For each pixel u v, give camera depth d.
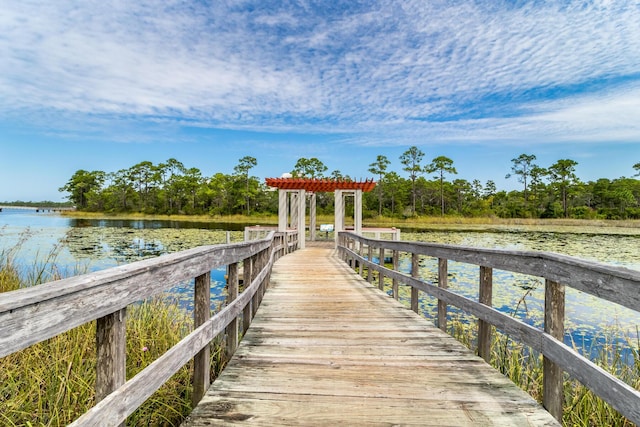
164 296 4.80
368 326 3.19
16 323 0.72
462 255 2.69
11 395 2.11
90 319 0.98
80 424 0.88
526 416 1.67
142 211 51.62
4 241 13.41
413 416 1.66
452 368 2.25
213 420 1.62
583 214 41.53
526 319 4.97
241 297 2.71
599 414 2.22
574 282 1.56
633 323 4.82
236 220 39.34
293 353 2.52
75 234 17.47
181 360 1.55
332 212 40.50
